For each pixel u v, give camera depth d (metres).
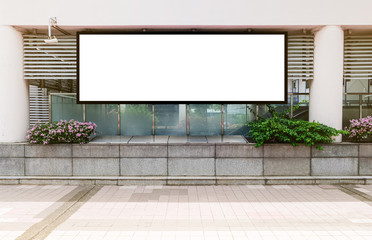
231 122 9.16
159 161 8.04
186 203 6.33
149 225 5.08
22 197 6.75
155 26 8.27
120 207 6.07
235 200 6.53
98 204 6.26
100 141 8.56
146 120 9.16
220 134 9.16
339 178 7.84
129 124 9.14
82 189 7.43
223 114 9.17
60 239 4.48
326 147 8.04
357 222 5.20
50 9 8.09
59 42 8.77
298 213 5.68
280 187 7.60
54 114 9.09
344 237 4.54
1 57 8.09
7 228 4.92
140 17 8.16
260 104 9.05
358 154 8.04
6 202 6.38
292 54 8.70
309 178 7.84
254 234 4.68
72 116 9.05
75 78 8.68
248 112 9.15
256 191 7.24
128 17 8.16
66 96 9.04
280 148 8.02
